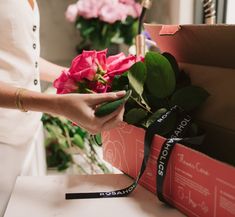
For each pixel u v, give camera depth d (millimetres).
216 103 650
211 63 671
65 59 1889
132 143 721
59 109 646
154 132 640
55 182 767
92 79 689
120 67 700
